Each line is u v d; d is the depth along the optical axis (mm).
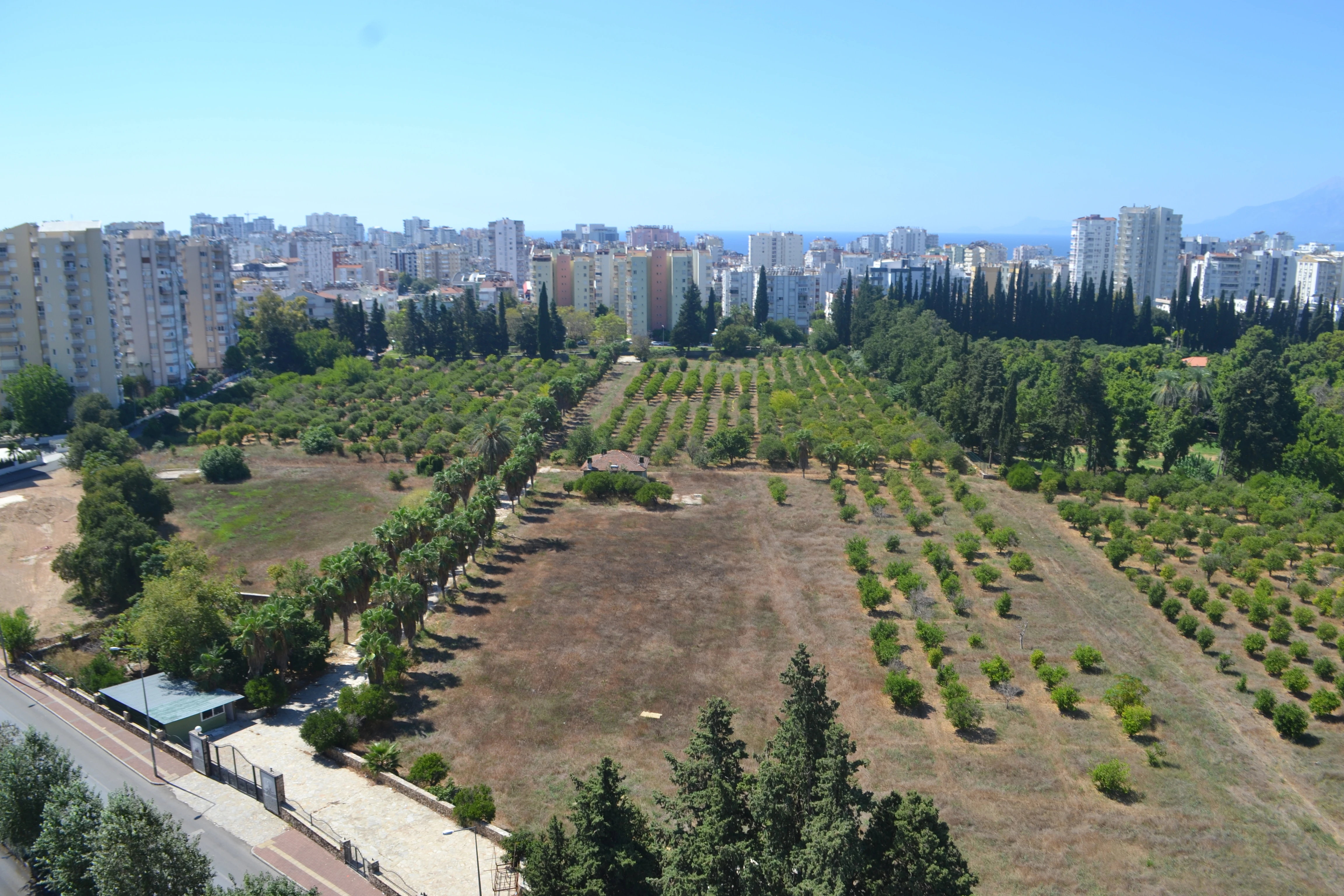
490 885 50031
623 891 44656
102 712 68688
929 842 41281
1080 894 51531
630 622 87062
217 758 61656
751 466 149750
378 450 149750
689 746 49906
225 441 154250
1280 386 140375
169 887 43812
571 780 61500
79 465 132500
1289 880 53562
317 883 49844
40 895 49156
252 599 89875
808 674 47219
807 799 44906
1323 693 71125
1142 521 114812
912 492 134000
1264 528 112312
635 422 169250
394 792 59812
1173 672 79125
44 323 162875
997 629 86750
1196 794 61625
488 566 101438
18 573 97062
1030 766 64312
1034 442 145750
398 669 74062
